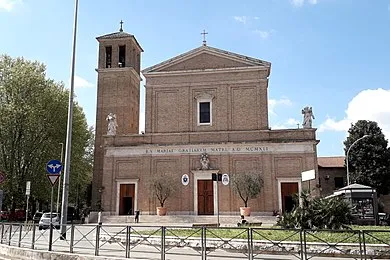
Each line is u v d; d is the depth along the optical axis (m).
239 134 37.56
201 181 37.00
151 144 38.12
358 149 51.31
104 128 42.34
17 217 44.59
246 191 34.44
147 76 40.22
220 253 14.53
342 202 19.05
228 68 38.75
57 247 15.45
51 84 44.19
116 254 13.79
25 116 40.62
